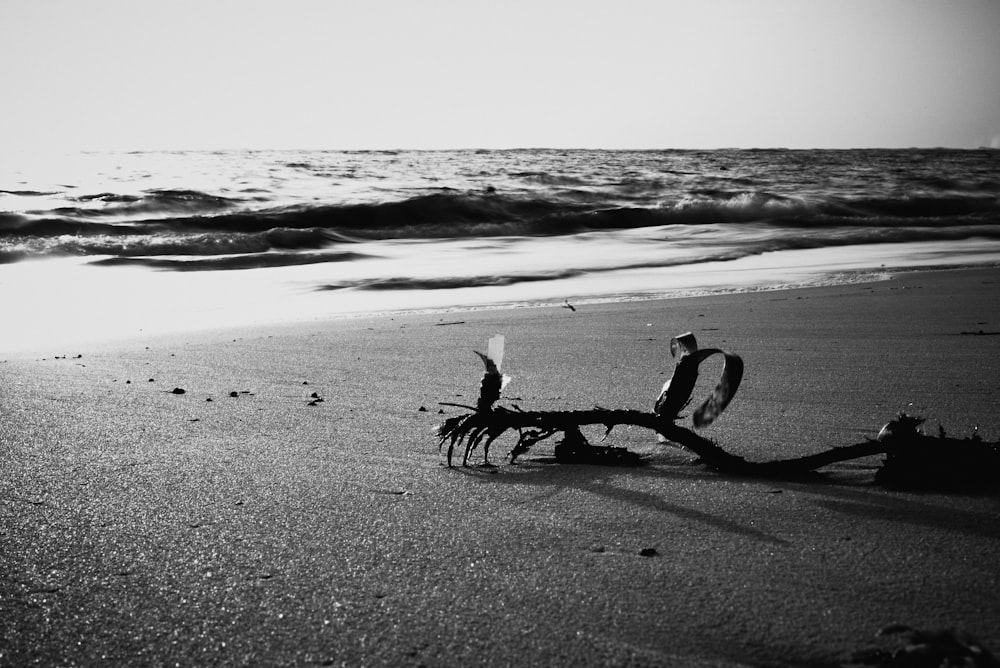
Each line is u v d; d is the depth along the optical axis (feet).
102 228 64.08
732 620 6.82
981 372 18.43
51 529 9.43
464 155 134.00
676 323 28.19
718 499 10.00
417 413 15.99
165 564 8.39
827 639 6.42
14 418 15.47
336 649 6.64
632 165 124.77
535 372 20.26
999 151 162.61
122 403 17.03
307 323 31.40
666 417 11.66
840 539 8.52
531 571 7.98
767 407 15.46
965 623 6.57
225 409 16.43
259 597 7.59
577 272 46.47
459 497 10.41
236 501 10.41
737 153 150.41
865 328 25.75
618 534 8.91
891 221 72.02
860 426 13.89
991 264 45.96
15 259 51.39
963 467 10.26
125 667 6.50
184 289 41.86
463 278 44.55
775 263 49.08
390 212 74.13
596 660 6.31
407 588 7.68
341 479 11.37
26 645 6.85
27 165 102.83
